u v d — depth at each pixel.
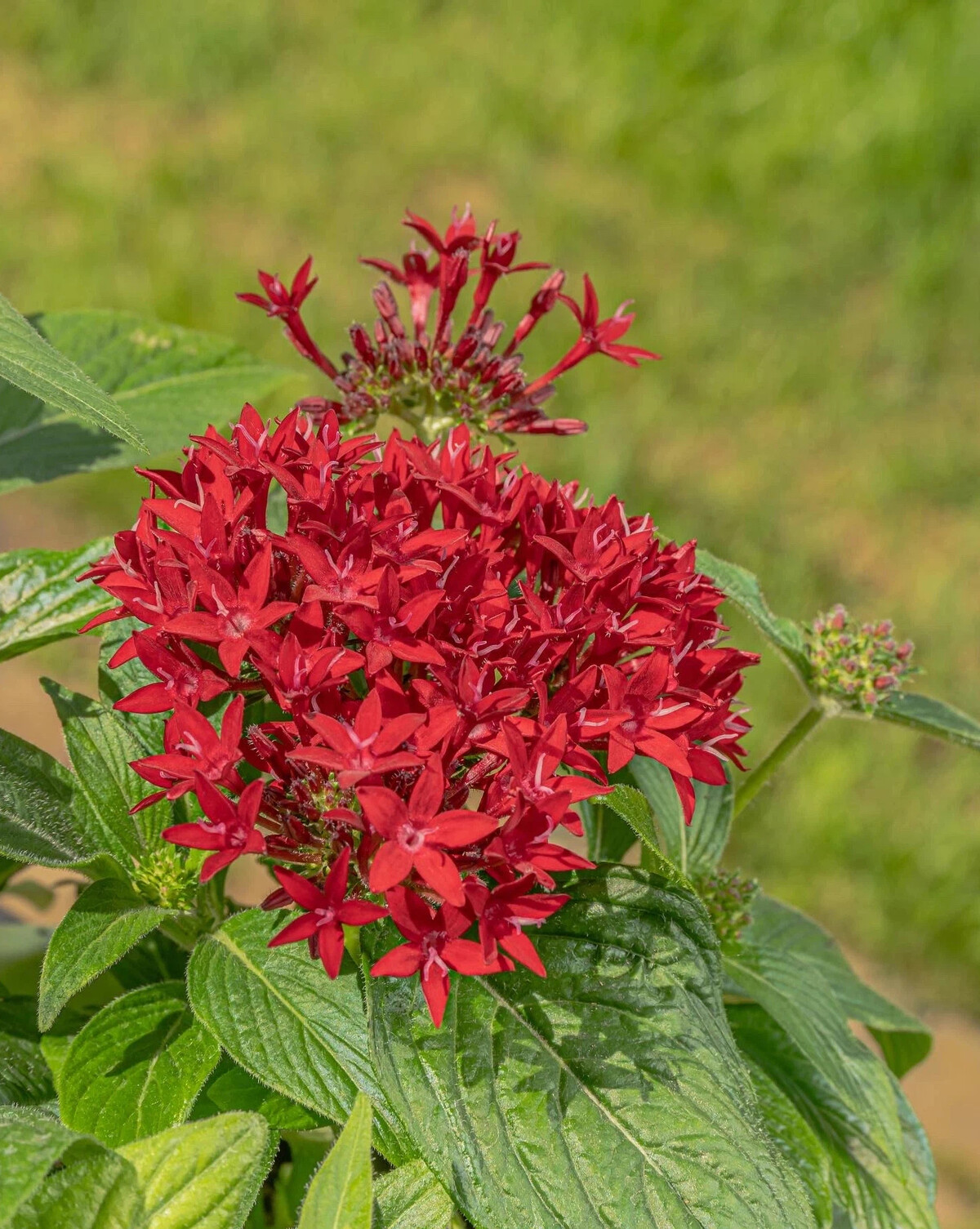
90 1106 0.50
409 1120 0.49
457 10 2.80
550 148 2.45
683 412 1.87
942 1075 1.26
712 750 0.51
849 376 1.97
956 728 0.58
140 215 2.11
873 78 2.42
